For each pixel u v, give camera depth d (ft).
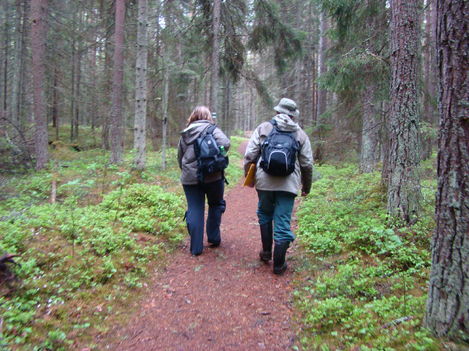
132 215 18.98
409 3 16.78
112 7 43.57
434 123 34.78
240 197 31.40
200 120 15.08
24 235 13.53
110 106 57.93
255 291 12.16
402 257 12.68
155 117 58.49
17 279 10.37
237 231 19.86
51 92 61.21
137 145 34.78
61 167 38.63
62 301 10.05
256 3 42.98
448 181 7.22
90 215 17.60
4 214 18.54
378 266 12.66
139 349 8.63
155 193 23.07
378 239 14.52
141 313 10.39
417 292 10.25
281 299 11.59
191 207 15.44
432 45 32.30
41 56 37.88
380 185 23.18
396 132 17.08
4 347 7.63
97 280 11.64
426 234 14.55
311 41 61.21
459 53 6.93
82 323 9.34
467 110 6.86
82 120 101.96
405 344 7.36
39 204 23.09
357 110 35.32
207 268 14.11
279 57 47.47
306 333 9.32
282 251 13.20
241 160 64.90
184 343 8.98
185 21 46.09
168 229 17.72
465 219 7.00
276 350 8.69
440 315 7.35
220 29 44.32
